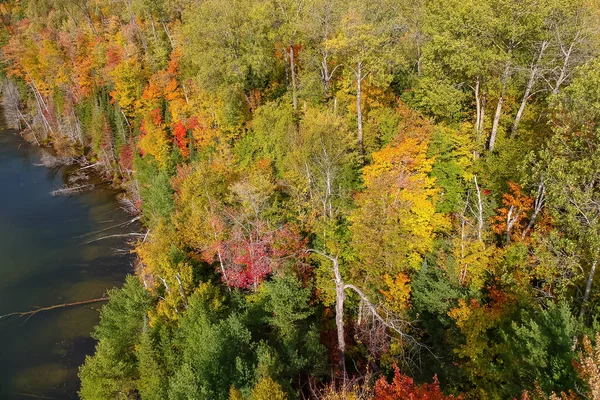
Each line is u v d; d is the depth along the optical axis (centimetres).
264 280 2841
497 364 1989
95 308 3812
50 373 3188
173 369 2389
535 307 1994
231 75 4078
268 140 3756
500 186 2672
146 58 6166
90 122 6906
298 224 3008
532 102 3111
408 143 2612
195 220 3253
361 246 2470
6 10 10731
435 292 2348
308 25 3569
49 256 4572
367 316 2497
